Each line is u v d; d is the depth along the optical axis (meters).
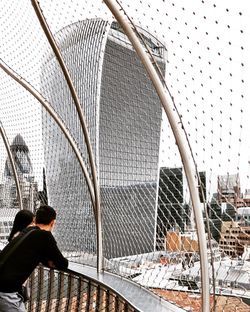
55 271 4.70
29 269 3.52
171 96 4.29
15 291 3.46
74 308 4.38
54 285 4.71
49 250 3.57
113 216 5.53
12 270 3.44
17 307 3.45
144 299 4.09
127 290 4.46
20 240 3.53
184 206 4.04
